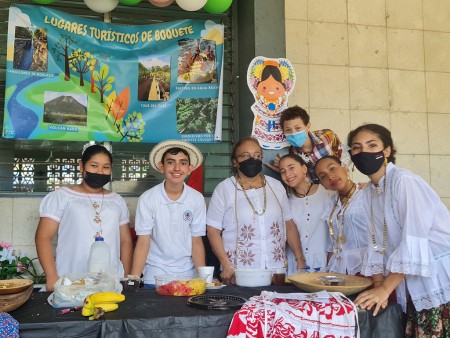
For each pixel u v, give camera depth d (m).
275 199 2.93
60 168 3.91
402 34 4.52
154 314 1.82
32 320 1.73
